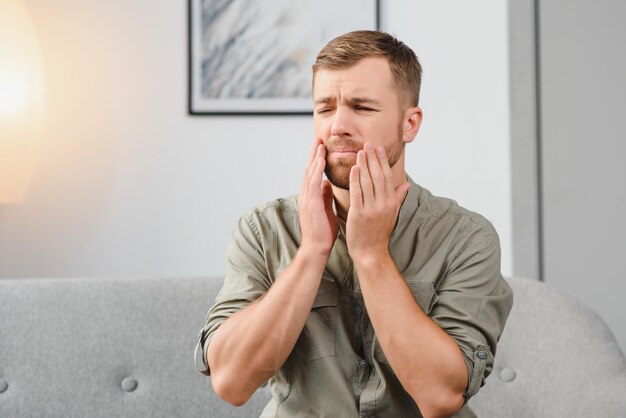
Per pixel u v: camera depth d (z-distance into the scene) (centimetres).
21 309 188
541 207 266
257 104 282
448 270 141
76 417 183
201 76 281
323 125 134
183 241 282
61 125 278
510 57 262
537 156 265
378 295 129
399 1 279
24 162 253
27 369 184
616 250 268
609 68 267
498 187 265
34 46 255
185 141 282
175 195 282
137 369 188
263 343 131
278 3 282
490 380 188
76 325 188
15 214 277
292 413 141
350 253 132
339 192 140
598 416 170
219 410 188
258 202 283
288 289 131
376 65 132
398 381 140
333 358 139
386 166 130
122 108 280
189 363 190
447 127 272
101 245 279
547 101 265
